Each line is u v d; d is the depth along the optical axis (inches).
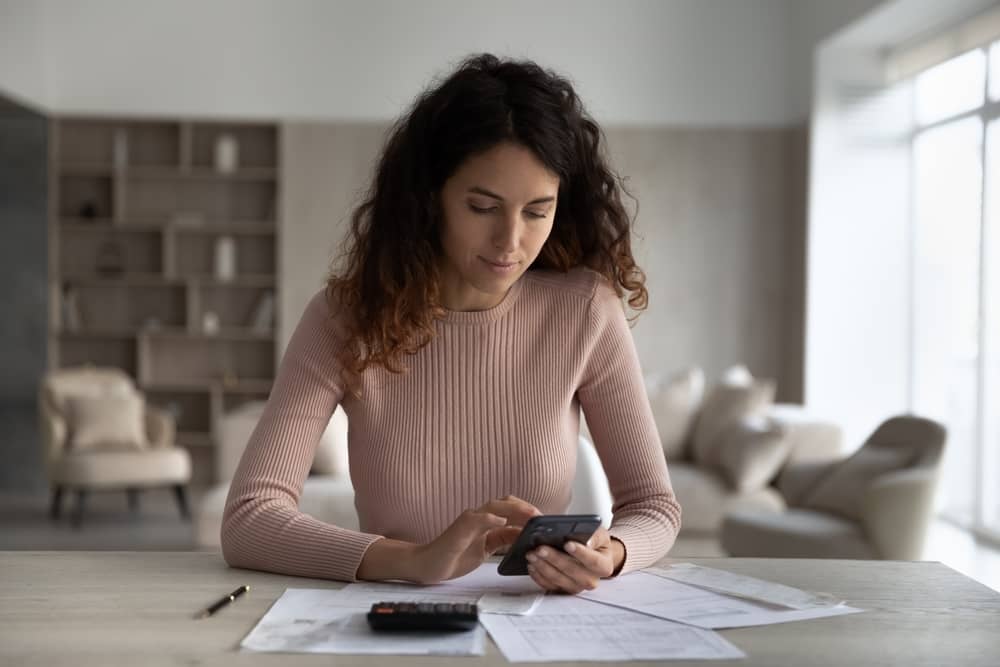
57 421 249.8
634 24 293.0
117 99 289.4
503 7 291.9
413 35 291.9
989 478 227.0
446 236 58.2
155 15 289.1
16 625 45.3
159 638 43.7
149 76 289.4
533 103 54.4
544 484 61.1
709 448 218.8
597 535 54.2
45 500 279.4
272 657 41.3
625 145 293.3
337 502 168.4
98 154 299.7
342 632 44.4
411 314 59.2
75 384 261.7
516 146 53.7
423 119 57.4
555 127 54.3
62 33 287.9
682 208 294.2
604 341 63.6
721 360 294.5
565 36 292.5
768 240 293.9
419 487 60.3
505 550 60.9
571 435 63.5
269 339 303.7
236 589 51.4
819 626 46.2
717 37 293.9
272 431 59.1
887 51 271.7
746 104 294.0
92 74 288.8
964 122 243.6
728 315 294.4
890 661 41.7
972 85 239.0
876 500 159.2
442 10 291.9
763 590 51.8
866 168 272.8
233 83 290.4
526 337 62.2
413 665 40.6
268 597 50.3
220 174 294.5
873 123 272.8
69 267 300.8
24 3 270.7
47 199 293.0
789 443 199.9
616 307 64.7
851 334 274.7
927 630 45.9
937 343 258.2
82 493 240.1
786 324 292.7
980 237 233.1
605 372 63.8
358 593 50.9
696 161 293.9
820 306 274.5
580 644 43.1
